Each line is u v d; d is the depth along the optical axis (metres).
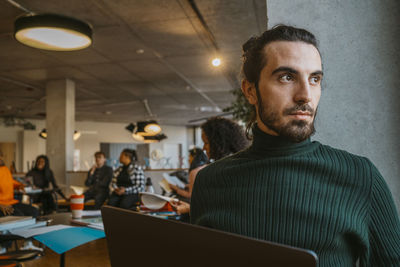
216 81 8.77
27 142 14.28
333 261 0.61
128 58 6.89
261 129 0.69
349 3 1.24
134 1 4.52
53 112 8.47
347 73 1.22
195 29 5.44
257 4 4.58
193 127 18.58
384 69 1.19
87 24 4.85
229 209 0.68
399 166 1.15
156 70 7.74
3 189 3.98
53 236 1.29
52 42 4.89
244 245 0.39
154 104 11.94
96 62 7.14
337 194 0.62
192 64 7.29
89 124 16.08
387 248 0.62
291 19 1.29
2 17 4.89
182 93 10.18
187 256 0.44
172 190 3.30
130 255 0.52
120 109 12.86
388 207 0.62
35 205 6.50
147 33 5.59
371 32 1.21
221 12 4.82
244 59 0.72
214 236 0.41
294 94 0.61
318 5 1.27
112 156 16.36
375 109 1.19
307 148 0.66
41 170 6.77
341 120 1.22
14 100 10.84
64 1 4.49
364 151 1.19
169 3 4.58
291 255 0.36
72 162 8.57
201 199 0.76
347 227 0.60
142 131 9.86
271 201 0.63
